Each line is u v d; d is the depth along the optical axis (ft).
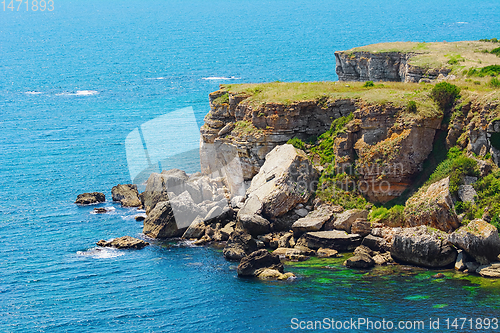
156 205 208.33
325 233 184.44
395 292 149.89
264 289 155.84
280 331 134.72
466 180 181.06
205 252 186.09
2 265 184.85
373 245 179.11
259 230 191.52
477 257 161.07
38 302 157.89
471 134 187.73
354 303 144.97
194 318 143.23
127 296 157.89
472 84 216.54
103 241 199.21
